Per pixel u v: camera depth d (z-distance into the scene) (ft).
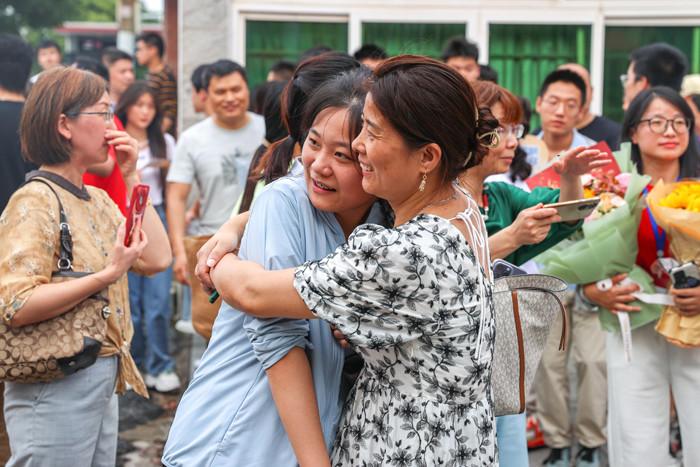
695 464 13.10
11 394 10.53
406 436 7.40
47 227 10.19
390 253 7.09
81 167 10.80
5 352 10.10
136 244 10.43
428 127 7.15
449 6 24.68
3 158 16.96
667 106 13.50
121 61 28.19
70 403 10.46
